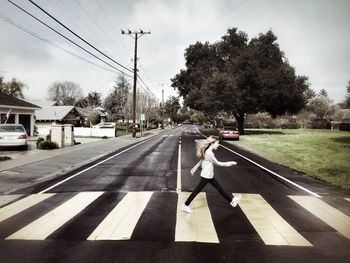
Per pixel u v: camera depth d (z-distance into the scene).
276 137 41.22
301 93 47.34
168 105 161.38
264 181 11.88
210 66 54.16
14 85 81.56
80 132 41.91
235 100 44.66
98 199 9.02
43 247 5.65
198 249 5.57
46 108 55.56
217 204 8.50
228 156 20.02
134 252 5.43
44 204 8.55
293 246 5.73
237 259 5.19
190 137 41.38
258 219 7.26
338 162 17.66
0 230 6.53
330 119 83.75
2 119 30.94
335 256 5.34
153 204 8.47
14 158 18.02
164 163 16.41
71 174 13.28
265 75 44.16
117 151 22.69
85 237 6.12
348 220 7.27
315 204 8.66
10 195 9.62
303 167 15.66
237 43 53.25
